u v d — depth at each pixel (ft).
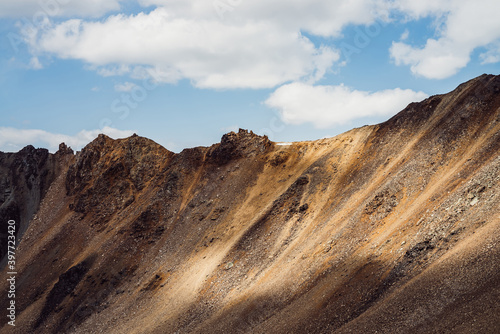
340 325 191.93
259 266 318.24
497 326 128.36
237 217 411.95
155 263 406.21
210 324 273.54
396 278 191.72
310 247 291.17
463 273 156.76
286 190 395.55
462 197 206.28
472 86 323.57
